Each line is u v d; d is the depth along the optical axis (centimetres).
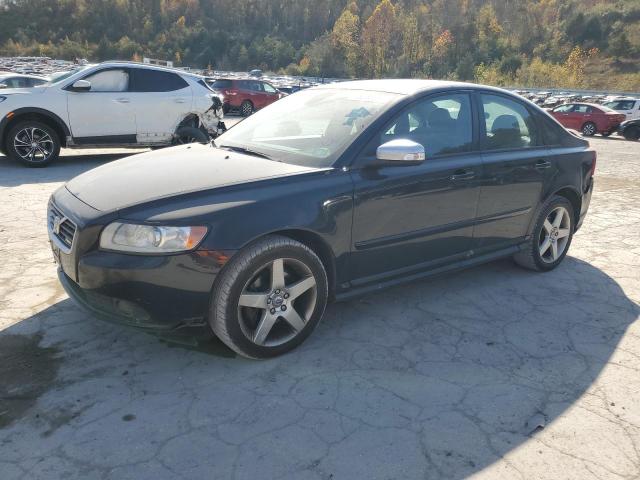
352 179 325
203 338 299
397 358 321
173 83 979
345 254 330
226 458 235
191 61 13988
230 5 16362
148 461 231
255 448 241
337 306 391
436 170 362
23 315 355
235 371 301
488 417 270
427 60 13350
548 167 442
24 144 867
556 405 282
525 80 10738
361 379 298
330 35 14262
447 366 315
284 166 328
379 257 348
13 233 525
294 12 16550
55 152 891
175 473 225
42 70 5341
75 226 285
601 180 1017
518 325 371
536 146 446
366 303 398
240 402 274
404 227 354
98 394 276
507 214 421
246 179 303
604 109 2378
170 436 247
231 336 292
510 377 307
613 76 11006
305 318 322
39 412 261
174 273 272
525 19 14388
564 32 13512
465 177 379
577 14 13462
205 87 1020
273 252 295
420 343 341
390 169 343
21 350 313
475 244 406
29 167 879
